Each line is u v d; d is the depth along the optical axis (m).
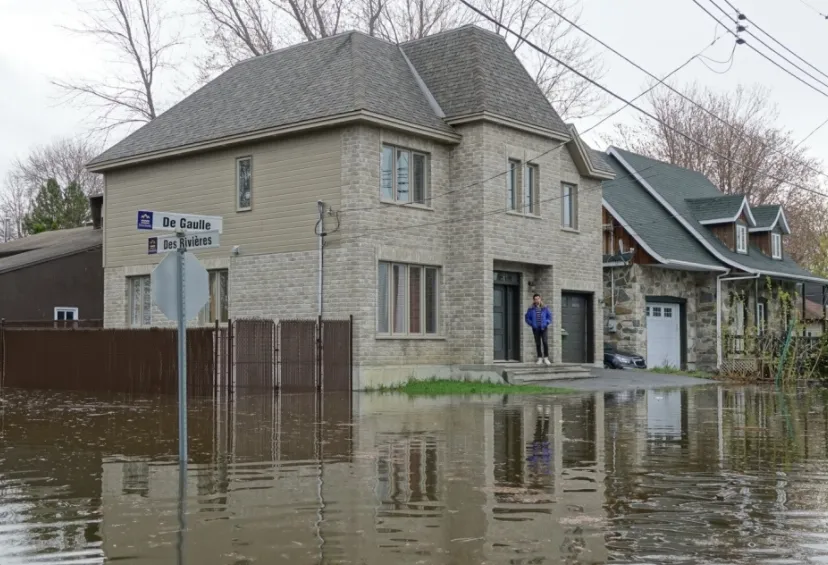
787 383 28.62
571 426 15.08
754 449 12.46
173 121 28.53
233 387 21.44
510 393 22.09
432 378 24.86
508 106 25.94
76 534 7.45
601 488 9.41
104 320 29.20
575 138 28.59
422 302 24.98
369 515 8.09
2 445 12.72
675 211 35.78
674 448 12.51
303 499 8.80
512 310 27.31
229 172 26.06
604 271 32.41
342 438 13.35
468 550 6.89
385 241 23.86
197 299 10.81
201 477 10.04
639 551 6.86
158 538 7.30
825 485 9.63
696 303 35.00
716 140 52.00
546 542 7.12
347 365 22.59
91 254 33.66
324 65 26.03
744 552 6.82
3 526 7.74
